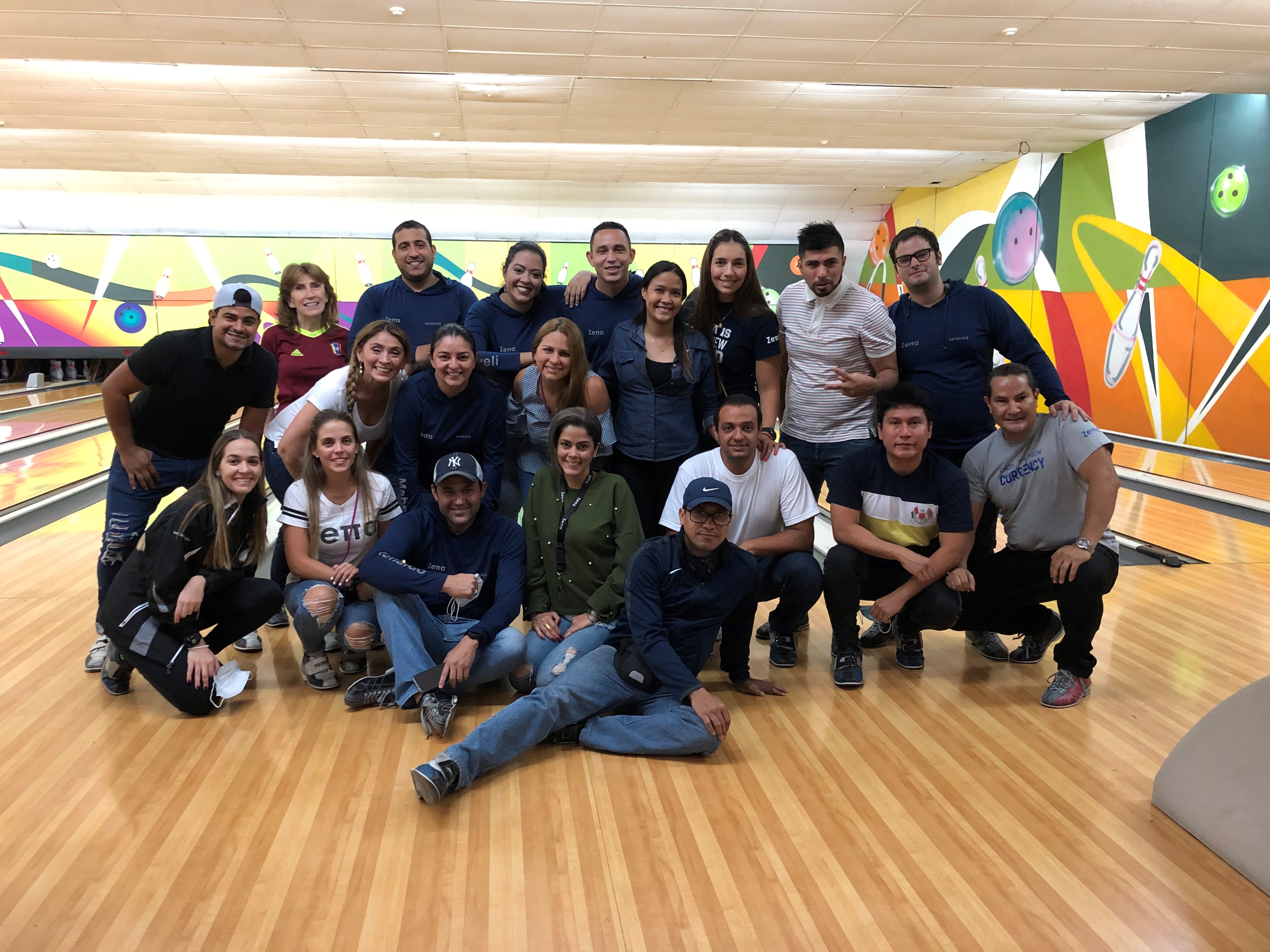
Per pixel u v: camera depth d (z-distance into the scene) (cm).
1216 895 151
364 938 138
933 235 270
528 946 137
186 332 241
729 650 236
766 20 562
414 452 256
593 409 256
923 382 276
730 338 271
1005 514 243
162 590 211
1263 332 666
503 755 189
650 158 999
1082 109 758
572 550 234
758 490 244
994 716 224
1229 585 341
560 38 595
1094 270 870
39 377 1237
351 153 963
